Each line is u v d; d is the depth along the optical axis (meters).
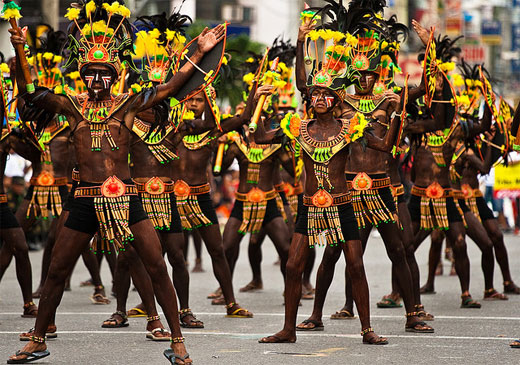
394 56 22.58
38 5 50.28
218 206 60.47
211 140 23.28
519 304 26.20
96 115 16.84
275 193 26.11
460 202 27.48
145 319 23.08
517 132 20.19
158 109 17.53
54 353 18.17
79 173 16.92
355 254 19.03
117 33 17.66
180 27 23.20
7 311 24.33
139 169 21.64
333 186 18.91
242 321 22.86
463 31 105.25
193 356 17.84
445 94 22.12
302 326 21.23
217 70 16.73
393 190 23.06
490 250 27.12
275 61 20.06
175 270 21.92
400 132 18.78
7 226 22.56
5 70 21.00
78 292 28.95
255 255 29.39
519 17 137.62
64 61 27.62
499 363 17.17
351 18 20.88
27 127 17.81
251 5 94.31
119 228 16.61
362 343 19.31
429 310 24.94
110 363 17.16
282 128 19.27
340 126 19.02
